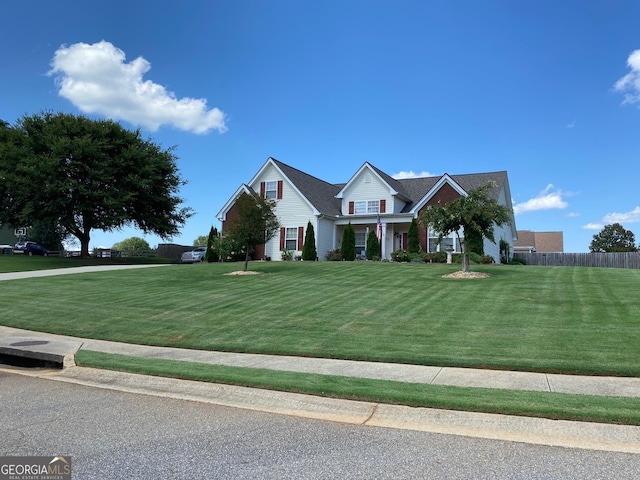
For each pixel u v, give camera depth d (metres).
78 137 32.81
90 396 6.61
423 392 6.05
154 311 13.14
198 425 5.30
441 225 17.12
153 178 34.97
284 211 31.50
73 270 24.33
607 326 9.42
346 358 8.48
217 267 23.81
